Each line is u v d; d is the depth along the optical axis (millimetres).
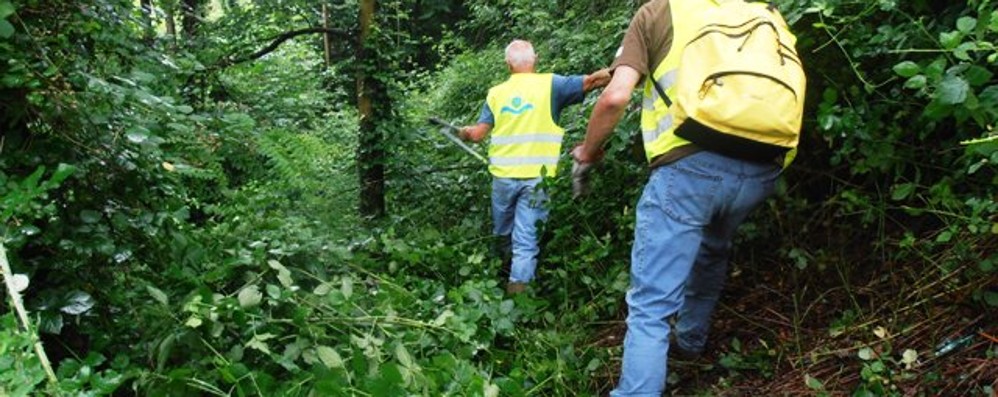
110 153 2205
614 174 3984
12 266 1968
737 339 3135
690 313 2996
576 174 3010
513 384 2574
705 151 2457
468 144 5863
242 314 2410
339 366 2334
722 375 3031
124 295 2318
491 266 4160
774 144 2428
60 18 2123
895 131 2773
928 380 2471
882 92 2916
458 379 2432
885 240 2982
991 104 2266
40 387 1690
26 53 2016
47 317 2037
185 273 2510
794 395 2719
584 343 3416
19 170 2111
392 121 5555
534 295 3852
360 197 5613
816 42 2977
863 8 2895
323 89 7816
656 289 2580
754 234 3342
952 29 2723
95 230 2195
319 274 3096
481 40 12742
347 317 2742
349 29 5621
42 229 2148
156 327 2318
